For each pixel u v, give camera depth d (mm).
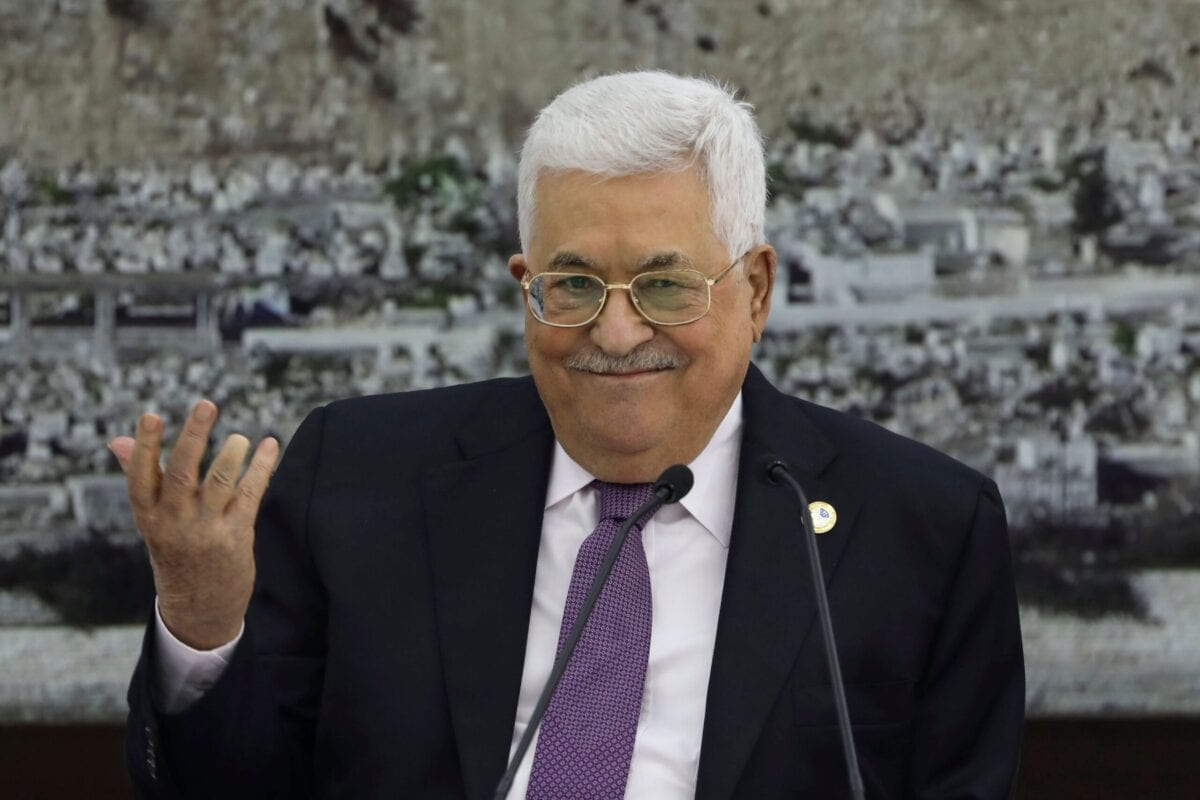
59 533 13977
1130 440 13992
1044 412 14047
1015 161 14117
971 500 8219
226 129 14219
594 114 7309
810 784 7520
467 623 7797
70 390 14078
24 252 14070
